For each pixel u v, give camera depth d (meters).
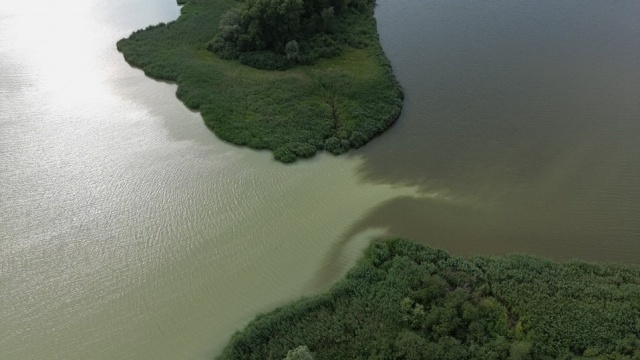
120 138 60.97
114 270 45.81
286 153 56.88
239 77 69.81
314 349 38.34
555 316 39.25
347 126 60.19
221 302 42.97
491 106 63.75
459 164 55.62
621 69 69.00
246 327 39.91
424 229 48.56
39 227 49.97
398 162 56.34
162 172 55.66
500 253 46.03
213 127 61.28
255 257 46.62
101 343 40.25
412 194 52.31
